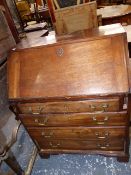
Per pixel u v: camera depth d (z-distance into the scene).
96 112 1.43
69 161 1.95
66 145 1.85
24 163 2.03
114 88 1.26
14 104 1.57
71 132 1.66
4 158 1.59
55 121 1.60
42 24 3.22
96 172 1.78
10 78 1.55
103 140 1.66
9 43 1.74
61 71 1.41
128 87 1.23
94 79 1.31
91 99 1.35
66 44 1.42
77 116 1.50
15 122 1.93
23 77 1.51
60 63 1.42
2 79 1.67
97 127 1.55
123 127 1.49
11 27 1.93
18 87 1.51
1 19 1.66
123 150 1.71
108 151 1.77
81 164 1.89
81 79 1.34
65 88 1.37
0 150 1.57
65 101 1.41
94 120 1.50
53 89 1.41
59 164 1.95
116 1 5.20
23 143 2.29
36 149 2.13
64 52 1.42
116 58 1.28
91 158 1.92
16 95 1.51
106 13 3.53
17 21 2.38
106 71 1.29
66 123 1.59
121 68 1.26
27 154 2.13
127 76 1.25
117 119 1.44
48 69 1.44
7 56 1.60
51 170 1.90
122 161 1.78
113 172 1.74
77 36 1.57
